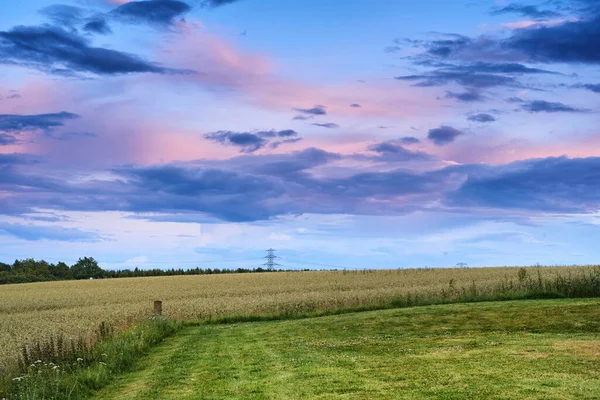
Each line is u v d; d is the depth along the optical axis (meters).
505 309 31.72
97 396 17.81
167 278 104.69
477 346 21.12
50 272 161.12
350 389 15.44
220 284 81.44
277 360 21.80
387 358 20.16
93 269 163.12
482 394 13.51
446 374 16.28
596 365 16.03
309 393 15.41
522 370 16.00
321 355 22.23
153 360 24.39
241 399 15.46
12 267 162.25
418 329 28.45
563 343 20.25
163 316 38.72
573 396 12.80
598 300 33.69
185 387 17.94
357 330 30.14
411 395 14.13
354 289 59.47
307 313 41.28
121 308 50.00
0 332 34.38
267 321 40.28
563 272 58.31
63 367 19.66
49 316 45.25
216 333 34.03
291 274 97.19
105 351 23.58
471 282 55.22
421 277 69.25
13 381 17.89
